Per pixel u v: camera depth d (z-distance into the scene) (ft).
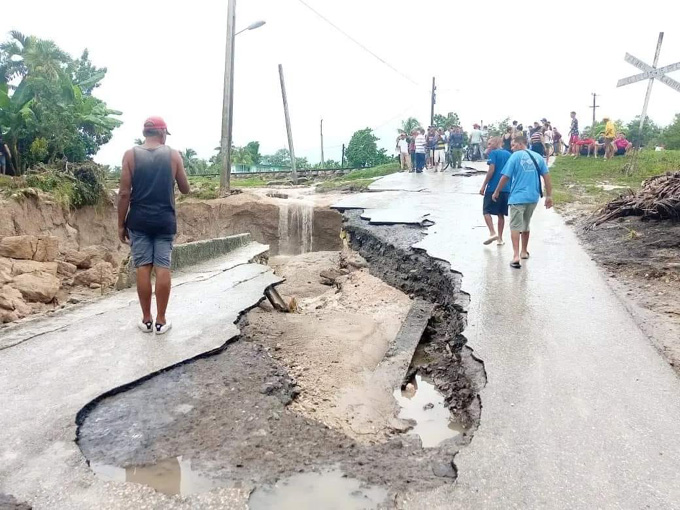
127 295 24.84
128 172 17.56
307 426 13.88
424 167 79.82
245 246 38.55
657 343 17.46
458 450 12.36
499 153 29.96
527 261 27.73
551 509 10.25
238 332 19.57
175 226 18.48
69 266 41.09
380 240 37.11
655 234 29.99
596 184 56.24
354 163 167.63
